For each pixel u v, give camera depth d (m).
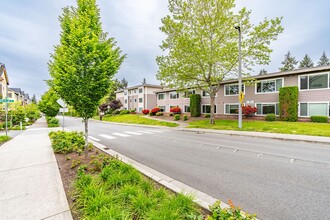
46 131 15.45
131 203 2.83
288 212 2.92
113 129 17.98
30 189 3.61
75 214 2.74
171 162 5.96
